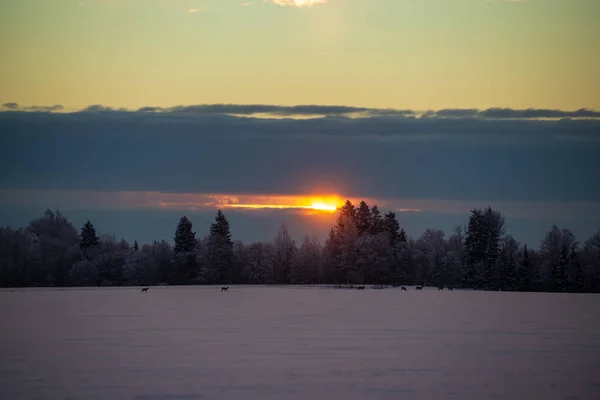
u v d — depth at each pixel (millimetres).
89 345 53531
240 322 71250
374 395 36938
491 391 37844
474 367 43906
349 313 83312
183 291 146500
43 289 155125
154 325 68500
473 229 171000
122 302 106375
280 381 39875
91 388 38344
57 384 39250
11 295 128875
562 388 38562
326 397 36594
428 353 49281
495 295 131500
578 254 156500
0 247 167750
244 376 41125
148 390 37906
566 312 85938
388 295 130375
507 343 54500
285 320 73688
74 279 168125
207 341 55406
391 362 45531
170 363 45156
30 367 44094
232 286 171250
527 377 41094
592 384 39500
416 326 67188
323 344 53531
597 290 152500
